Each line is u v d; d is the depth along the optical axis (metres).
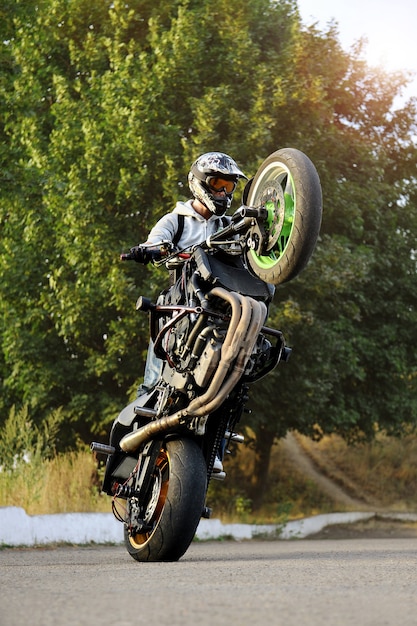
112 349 32.22
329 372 35.53
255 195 10.46
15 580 7.14
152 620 4.81
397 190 40.84
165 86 33.22
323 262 33.84
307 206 9.66
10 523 15.41
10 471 19.12
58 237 34.16
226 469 50.16
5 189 30.38
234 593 6.03
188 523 9.92
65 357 36.41
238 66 34.06
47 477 19.34
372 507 54.78
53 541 16.61
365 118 41.66
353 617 5.01
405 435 43.88
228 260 10.42
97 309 33.66
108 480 11.31
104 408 34.94
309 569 8.23
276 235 9.89
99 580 7.02
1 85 29.91
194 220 11.31
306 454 64.44
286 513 33.19
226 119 33.50
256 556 12.29
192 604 5.44
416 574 7.81
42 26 37.38
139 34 36.81
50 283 33.62
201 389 10.03
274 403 36.62
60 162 34.53
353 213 36.88
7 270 35.72
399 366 39.75
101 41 36.34
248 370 10.12
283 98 33.59
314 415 38.22
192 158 32.06
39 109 37.47
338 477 60.47
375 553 13.04
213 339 9.80
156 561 10.27
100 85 34.75
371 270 40.22
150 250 10.75
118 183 33.03
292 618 4.91
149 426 10.24
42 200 34.94
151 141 32.34
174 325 10.12
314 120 35.44
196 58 33.41
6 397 37.88
